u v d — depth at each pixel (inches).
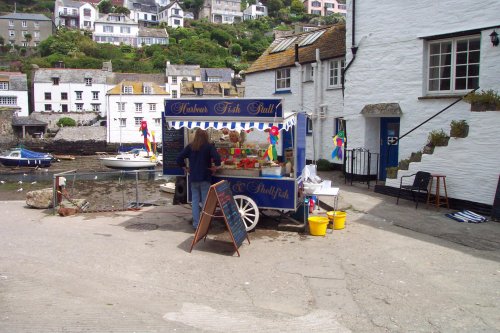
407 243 304.7
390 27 503.8
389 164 542.6
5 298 200.1
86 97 2682.1
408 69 486.9
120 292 213.3
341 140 605.9
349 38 561.0
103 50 3730.3
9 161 1428.4
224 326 179.3
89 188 774.5
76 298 203.2
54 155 1857.8
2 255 267.7
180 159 328.8
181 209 420.5
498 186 366.9
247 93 962.7
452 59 450.9
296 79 810.8
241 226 293.1
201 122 323.0
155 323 179.8
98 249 284.8
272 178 324.8
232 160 338.3
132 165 1384.1
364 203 434.3
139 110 2240.4
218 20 5265.8
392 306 203.5
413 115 483.2
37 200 428.8
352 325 183.8
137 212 407.2
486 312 197.5
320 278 238.1
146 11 5383.9
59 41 3661.4
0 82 2571.4
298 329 178.9
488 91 390.0
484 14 417.1
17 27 4092.0
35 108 2632.9
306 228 332.5
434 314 195.2
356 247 295.1
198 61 3508.9
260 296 213.3
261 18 5032.0
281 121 306.8
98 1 5285.4
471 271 250.5
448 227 346.6
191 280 232.8
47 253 274.7
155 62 3440.0
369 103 535.2
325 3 5438.0
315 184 370.6
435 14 458.3
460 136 402.9
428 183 417.7
